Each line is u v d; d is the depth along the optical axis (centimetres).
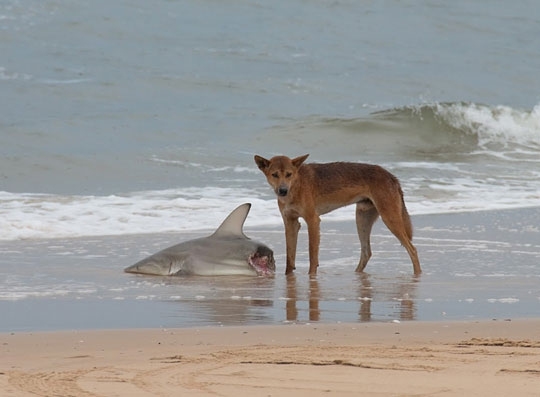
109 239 5303
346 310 3253
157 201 6544
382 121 10012
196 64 12100
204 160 8388
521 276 4106
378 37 14175
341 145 9550
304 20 14338
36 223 5619
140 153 8481
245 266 4241
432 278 4091
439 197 6969
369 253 4419
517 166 8588
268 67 12312
